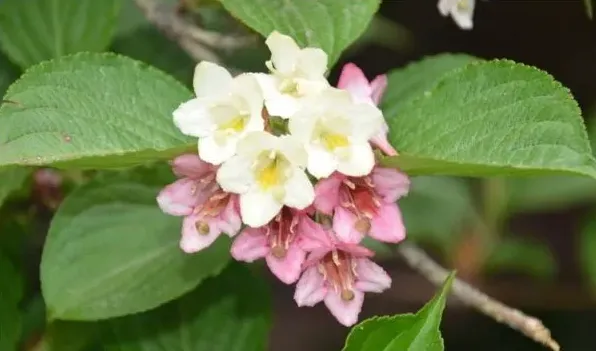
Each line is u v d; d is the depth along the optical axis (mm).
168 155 461
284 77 456
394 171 458
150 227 517
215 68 457
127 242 514
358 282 467
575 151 438
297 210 455
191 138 479
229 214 461
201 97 457
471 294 553
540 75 452
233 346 535
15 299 562
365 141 451
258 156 448
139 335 531
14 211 576
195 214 466
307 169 463
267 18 465
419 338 440
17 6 561
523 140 448
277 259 455
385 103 542
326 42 461
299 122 448
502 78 460
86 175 571
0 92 589
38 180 568
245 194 448
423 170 461
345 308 465
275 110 449
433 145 466
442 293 443
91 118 469
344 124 450
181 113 455
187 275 503
